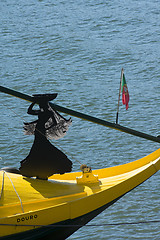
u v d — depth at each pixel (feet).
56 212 67.31
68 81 201.87
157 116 165.27
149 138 77.61
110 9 315.78
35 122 70.69
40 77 206.49
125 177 75.36
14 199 66.44
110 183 73.56
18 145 142.82
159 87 193.57
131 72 212.64
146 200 116.98
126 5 323.16
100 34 268.41
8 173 70.85
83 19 295.07
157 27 278.46
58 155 71.41
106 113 169.17
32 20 297.53
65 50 242.17
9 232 64.34
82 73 212.02
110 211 112.98
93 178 73.31
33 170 71.00
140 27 279.49
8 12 316.60
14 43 256.11
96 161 135.74
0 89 67.92
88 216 70.69
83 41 255.29
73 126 156.25
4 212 64.90
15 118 163.63
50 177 78.07
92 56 232.73
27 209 66.33
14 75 209.46
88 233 105.29
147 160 79.46
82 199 69.31
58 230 68.64
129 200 117.08
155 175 127.95
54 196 68.74
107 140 147.54
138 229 106.22
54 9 320.50
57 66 221.46
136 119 163.12
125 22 287.69
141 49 242.58
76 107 174.91
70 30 274.57
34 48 247.91
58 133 70.85
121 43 252.21
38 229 66.44
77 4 330.34
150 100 179.01
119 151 141.38
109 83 199.52
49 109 70.38
